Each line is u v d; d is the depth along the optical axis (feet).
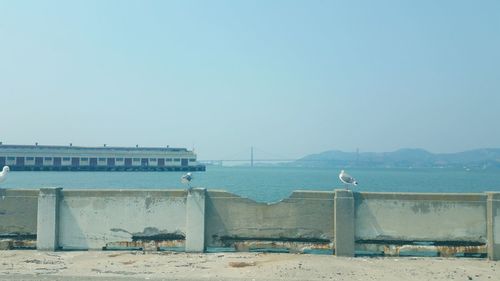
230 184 282.36
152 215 45.65
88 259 42.14
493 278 36.35
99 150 580.30
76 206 46.01
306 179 380.37
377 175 529.86
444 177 460.14
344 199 43.86
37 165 537.65
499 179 402.52
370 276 36.65
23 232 45.98
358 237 44.11
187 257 42.80
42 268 38.70
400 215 43.93
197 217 44.91
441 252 43.52
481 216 43.29
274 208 44.93
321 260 41.60
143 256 43.27
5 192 46.14
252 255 43.52
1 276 35.60
